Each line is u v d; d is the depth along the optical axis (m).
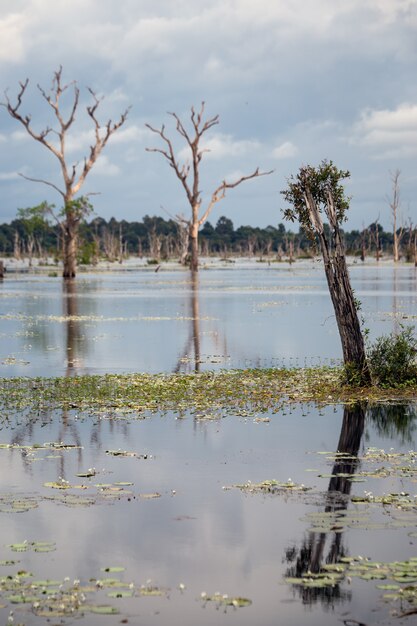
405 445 13.93
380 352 20.12
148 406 17.41
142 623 7.71
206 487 11.59
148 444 14.08
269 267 135.38
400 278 82.81
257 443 14.12
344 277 19.31
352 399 18.00
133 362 24.59
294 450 13.63
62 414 16.62
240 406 17.39
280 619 7.78
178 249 195.12
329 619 7.77
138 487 11.62
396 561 8.89
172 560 9.09
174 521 10.25
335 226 19.12
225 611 7.93
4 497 11.18
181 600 8.16
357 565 8.81
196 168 101.44
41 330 34.22
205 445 13.99
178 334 32.44
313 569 8.81
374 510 10.50
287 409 17.08
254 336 31.56
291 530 9.88
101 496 11.22
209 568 8.87
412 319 37.09
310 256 188.88
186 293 60.19
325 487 11.52
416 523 10.00
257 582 8.54
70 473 12.34
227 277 91.75
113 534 9.83
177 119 99.62
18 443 14.16
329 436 14.59
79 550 9.37
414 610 7.91
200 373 22.12
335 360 24.72
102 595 8.26
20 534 9.84
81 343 29.62
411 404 17.47
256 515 10.40
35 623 7.70
